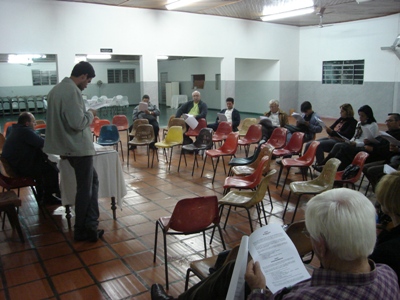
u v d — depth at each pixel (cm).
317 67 1306
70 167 348
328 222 103
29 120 391
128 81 1755
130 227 368
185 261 298
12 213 330
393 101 1102
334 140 542
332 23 1236
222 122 671
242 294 127
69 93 301
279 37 1279
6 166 386
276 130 566
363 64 1171
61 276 278
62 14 866
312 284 106
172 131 613
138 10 971
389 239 157
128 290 258
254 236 137
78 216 331
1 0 791
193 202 255
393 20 1073
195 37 1080
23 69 1493
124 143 832
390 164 415
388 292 102
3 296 253
